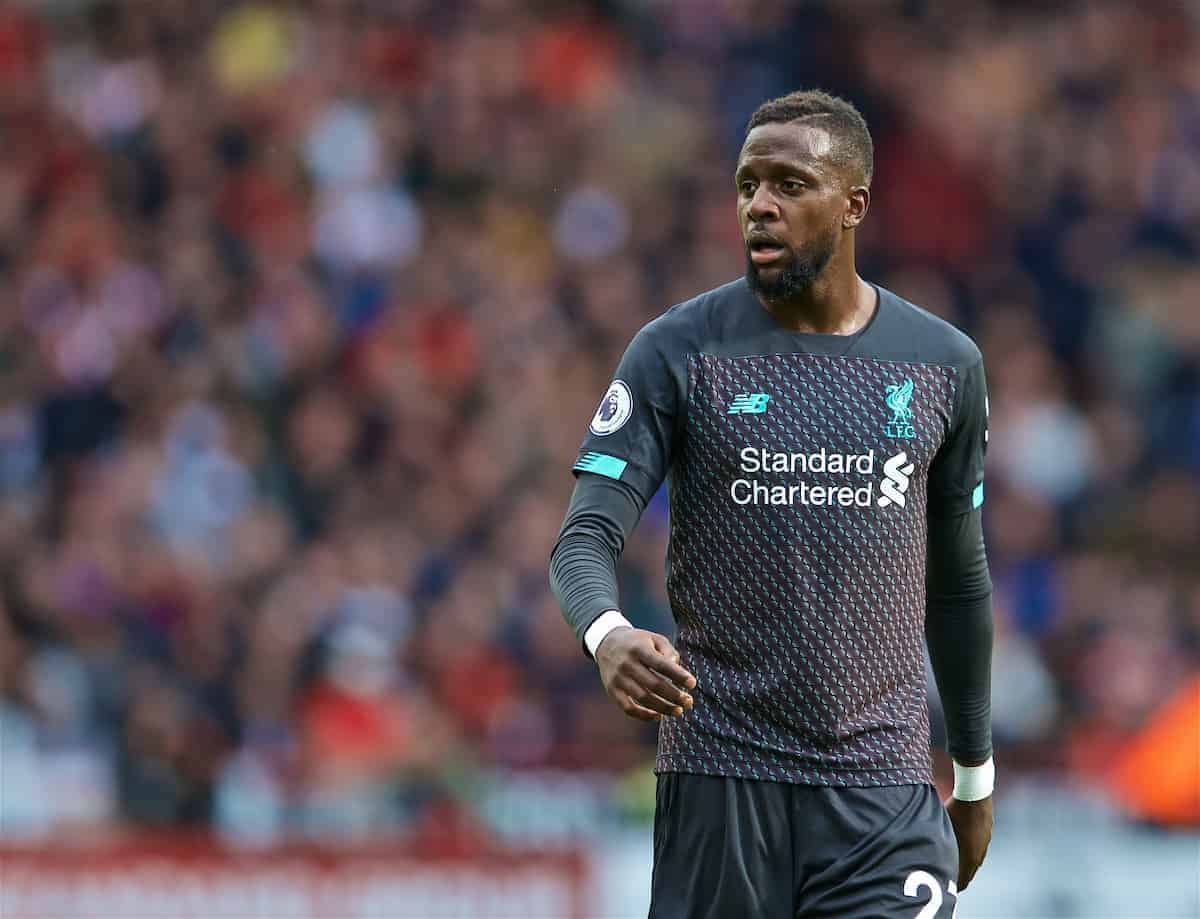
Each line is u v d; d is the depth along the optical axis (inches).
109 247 1847.9
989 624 609.0
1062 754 1382.9
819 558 569.3
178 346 1782.7
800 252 568.1
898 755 575.5
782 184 568.7
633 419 573.3
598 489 570.6
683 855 576.4
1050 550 1724.9
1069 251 2084.2
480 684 1483.8
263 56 2039.9
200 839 1237.1
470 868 1230.3
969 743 621.9
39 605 1502.2
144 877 1205.1
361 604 1524.4
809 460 569.0
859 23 2181.3
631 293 1937.7
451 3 2112.5
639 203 2027.6
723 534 572.7
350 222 1905.8
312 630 1486.2
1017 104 2162.9
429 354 1798.7
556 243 1977.1
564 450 1748.3
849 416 571.8
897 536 573.9
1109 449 1892.2
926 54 2176.4
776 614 569.9
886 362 577.9
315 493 1658.5
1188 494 1861.5
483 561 1599.4
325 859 1216.8
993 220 2085.4
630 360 579.2
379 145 1988.2
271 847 1213.1
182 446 1660.9
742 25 2186.3
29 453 1708.9
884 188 2082.9
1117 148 2159.2
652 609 1529.3
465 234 1958.7
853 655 570.9
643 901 1273.4
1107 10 2258.9
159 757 1357.0
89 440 1720.0
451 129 2026.3
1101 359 2017.7
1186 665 1588.3
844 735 570.3
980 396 589.0
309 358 1770.4
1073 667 1560.0
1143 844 1304.1
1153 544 1786.4
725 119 2133.4
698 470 574.6
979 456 592.7
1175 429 1947.6
